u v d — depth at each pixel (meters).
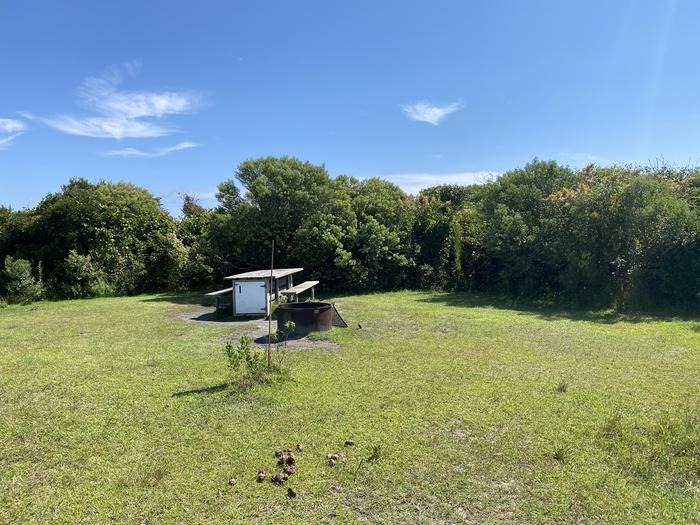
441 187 28.66
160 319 11.91
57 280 17.58
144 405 5.35
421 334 9.37
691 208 13.51
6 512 3.35
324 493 3.53
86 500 3.48
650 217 12.69
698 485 3.62
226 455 4.12
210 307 14.16
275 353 7.77
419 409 5.15
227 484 3.66
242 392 5.62
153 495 3.52
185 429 4.67
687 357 7.52
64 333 10.08
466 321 10.88
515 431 4.58
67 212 18.42
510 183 15.92
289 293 12.60
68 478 3.79
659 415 4.96
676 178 15.38
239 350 6.22
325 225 17.39
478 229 17.39
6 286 16.30
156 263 19.12
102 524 3.20
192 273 19.47
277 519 3.23
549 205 15.02
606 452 4.15
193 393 5.73
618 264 13.16
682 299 12.83
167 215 20.86
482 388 5.86
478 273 17.52
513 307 13.30
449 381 6.16
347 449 4.21
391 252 17.80
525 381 6.17
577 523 3.16
